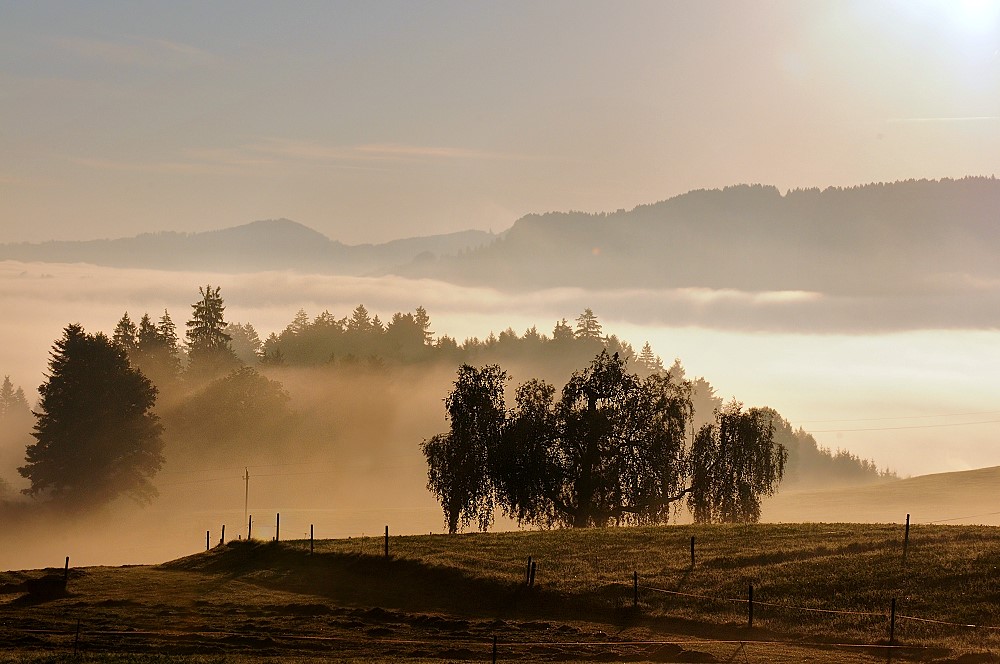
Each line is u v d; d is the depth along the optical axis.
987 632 47.75
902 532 71.06
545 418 119.00
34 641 48.81
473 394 119.94
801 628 50.69
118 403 159.25
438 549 74.00
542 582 61.94
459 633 52.41
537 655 47.53
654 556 68.69
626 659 46.75
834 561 61.81
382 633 52.31
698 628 52.53
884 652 46.34
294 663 43.97
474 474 117.38
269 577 69.31
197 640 49.81
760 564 64.00
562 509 116.44
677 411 119.31
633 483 117.06
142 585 66.94
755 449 118.12
